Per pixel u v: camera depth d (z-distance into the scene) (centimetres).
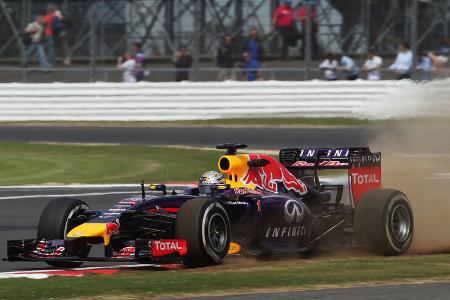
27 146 6906
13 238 3509
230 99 7819
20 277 2417
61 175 5759
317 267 2523
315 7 8256
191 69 8219
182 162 6116
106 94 8000
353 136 6712
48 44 8681
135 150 6612
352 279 2300
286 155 3114
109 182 5472
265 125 7556
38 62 8719
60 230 2650
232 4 8481
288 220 2811
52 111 8081
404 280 2309
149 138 7138
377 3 8088
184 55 8394
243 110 7806
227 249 2602
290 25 8300
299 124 7531
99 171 5891
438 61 7712
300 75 7994
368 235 2836
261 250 2744
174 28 8594
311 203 3045
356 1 8138
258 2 8450
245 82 7800
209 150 6475
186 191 2828
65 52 8681
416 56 7662
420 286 2216
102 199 4738
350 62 8012
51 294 2098
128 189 5150
